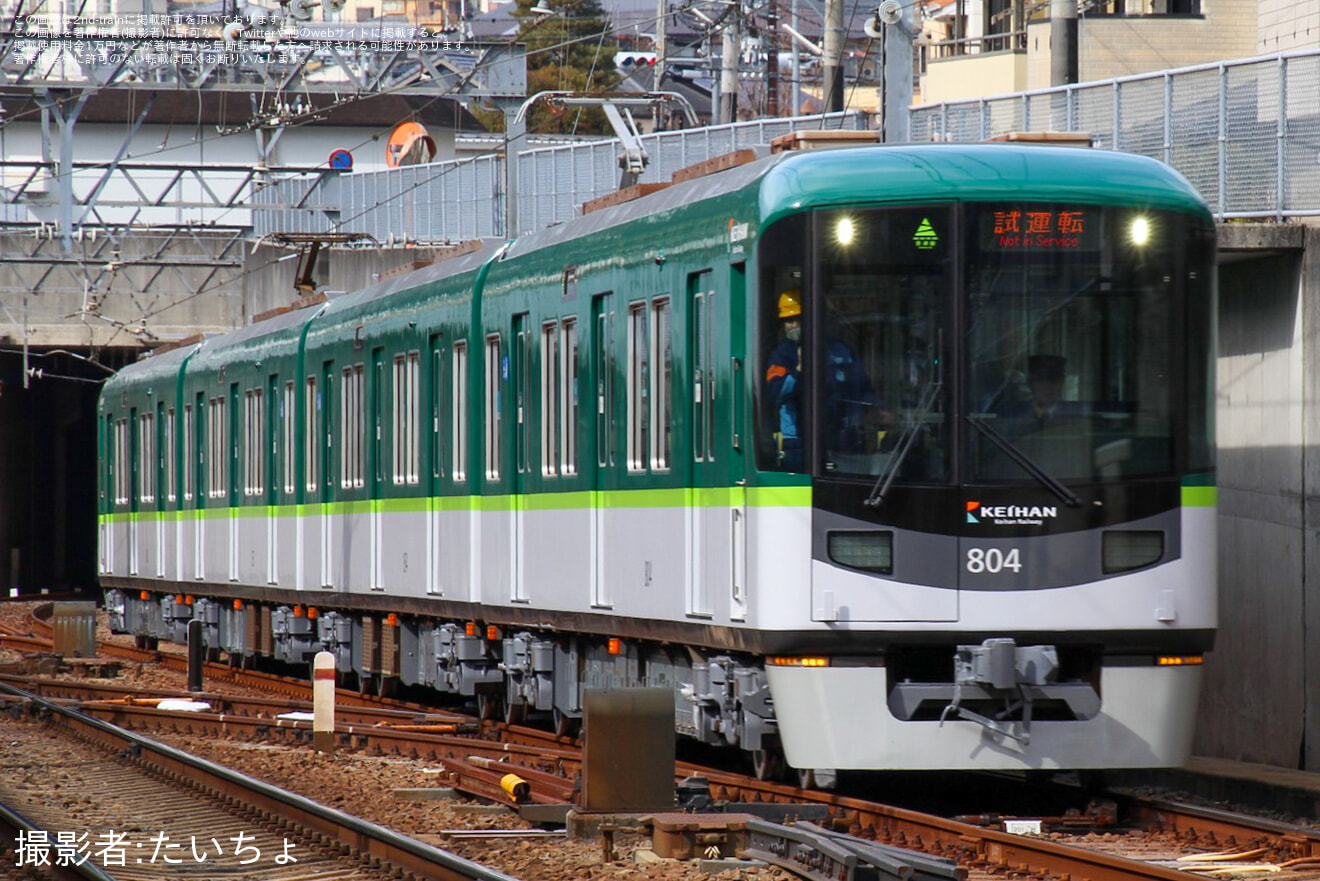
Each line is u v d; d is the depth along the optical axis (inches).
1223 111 2502.5
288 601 3499.0
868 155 1809.8
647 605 2058.3
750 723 1852.9
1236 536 2348.7
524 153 5871.1
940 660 1827.0
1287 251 2218.3
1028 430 1781.5
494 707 2738.7
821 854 1424.7
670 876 1470.2
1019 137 1958.7
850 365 1774.1
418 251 5585.6
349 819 1692.9
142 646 4749.0
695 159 4813.0
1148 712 1788.9
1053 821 1740.9
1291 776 2014.0
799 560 1759.4
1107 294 1797.5
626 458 2117.4
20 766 2415.1
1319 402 2177.7
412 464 2847.0
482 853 1628.9
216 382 3993.6
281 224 7401.6
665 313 2014.0
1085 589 1776.6
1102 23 5511.8
